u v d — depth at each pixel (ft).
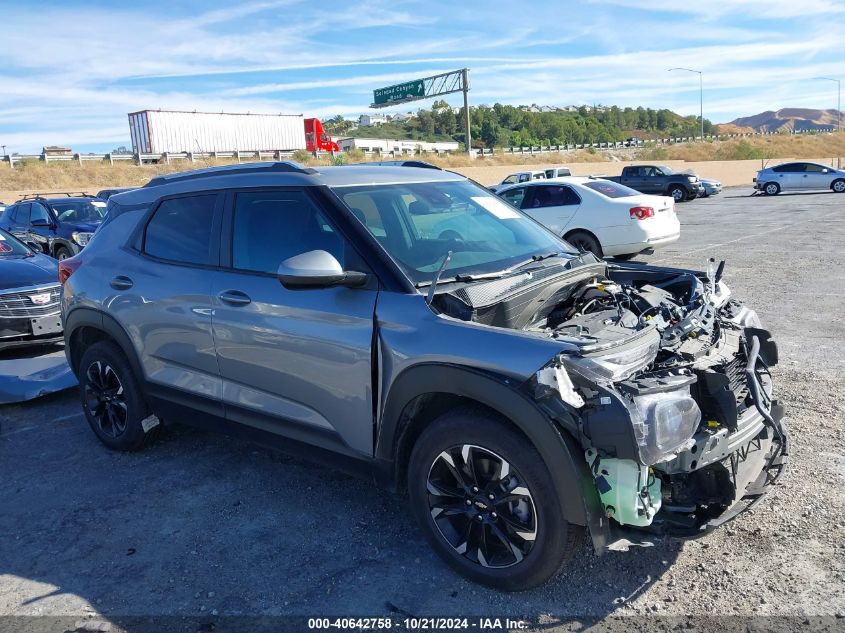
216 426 13.38
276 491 13.48
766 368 12.26
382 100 208.95
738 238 50.44
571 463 8.81
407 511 12.52
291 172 12.64
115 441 15.47
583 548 10.97
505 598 9.88
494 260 12.24
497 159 201.57
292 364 11.62
